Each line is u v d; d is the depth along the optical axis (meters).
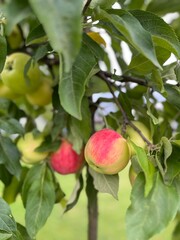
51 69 1.59
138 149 0.95
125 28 0.79
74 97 0.85
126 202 5.57
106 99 1.39
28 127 1.73
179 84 1.17
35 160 1.48
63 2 0.57
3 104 1.58
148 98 1.14
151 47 0.79
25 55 1.47
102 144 1.12
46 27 0.56
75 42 0.57
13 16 0.59
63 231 4.71
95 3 0.94
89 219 1.69
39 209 1.34
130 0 1.75
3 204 1.09
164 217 0.96
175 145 1.02
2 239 1.03
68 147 1.42
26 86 1.49
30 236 1.28
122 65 1.60
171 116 1.63
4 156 1.39
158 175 1.00
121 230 4.80
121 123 1.31
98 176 1.22
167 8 1.63
